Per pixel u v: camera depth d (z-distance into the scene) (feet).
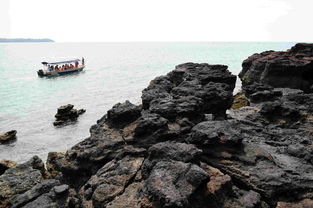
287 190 42.80
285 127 75.00
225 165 49.06
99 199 42.01
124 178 46.19
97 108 203.41
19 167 64.03
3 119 175.94
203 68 130.11
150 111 67.05
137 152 53.06
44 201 44.37
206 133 52.60
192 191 36.52
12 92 272.51
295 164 50.60
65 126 160.15
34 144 131.85
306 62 155.84
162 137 56.08
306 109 82.12
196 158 45.29
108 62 650.43
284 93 128.47
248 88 133.90
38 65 614.34
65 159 58.70
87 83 325.42
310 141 61.93
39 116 183.01
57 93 264.11
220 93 86.99
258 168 47.75
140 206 36.04
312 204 40.96
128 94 253.65
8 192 54.29
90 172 55.83
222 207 38.06
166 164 41.24
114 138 60.95
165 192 34.19
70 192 49.60
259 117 78.84
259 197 40.86
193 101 69.77
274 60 165.68
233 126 58.75
